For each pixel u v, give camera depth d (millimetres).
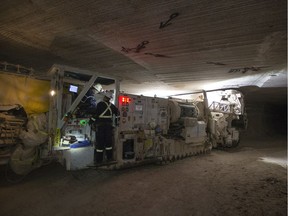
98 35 5305
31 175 5246
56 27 5016
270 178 5883
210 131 9922
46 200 4062
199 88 11383
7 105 4852
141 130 6844
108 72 8922
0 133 4574
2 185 4637
